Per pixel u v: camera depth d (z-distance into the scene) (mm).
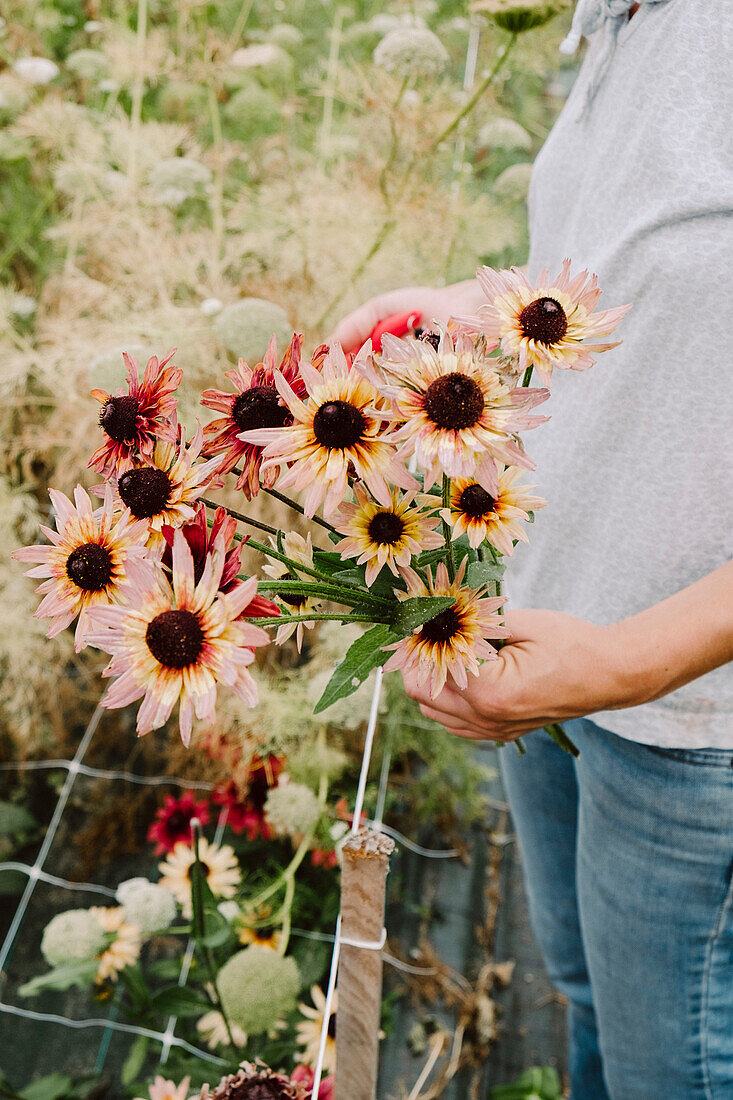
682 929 901
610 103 816
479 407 525
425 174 1881
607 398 803
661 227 740
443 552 614
